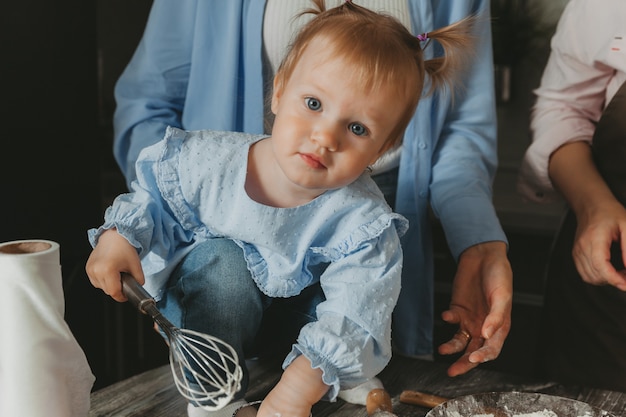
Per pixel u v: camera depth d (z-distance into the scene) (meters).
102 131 2.25
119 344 2.28
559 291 1.97
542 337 2.04
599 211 1.72
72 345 1.05
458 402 1.17
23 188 1.96
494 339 1.30
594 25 1.81
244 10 1.50
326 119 1.08
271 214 1.17
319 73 1.08
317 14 1.25
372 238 1.15
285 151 1.09
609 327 1.87
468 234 1.45
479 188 1.52
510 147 2.32
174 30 1.58
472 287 1.42
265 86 1.52
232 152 1.20
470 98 1.59
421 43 1.33
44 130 2.01
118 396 1.30
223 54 1.54
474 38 1.47
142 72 1.62
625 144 1.79
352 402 1.30
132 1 2.25
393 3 1.47
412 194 1.54
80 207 2.13
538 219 2.30
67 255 2.10
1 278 1.00
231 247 1.23
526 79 2.28
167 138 1.20
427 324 1.63
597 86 1.87
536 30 2.25
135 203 1.18
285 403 1.09
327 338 1.09
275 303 1.31
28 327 1.01
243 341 1.24
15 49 1.91
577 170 1.84
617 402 1.33
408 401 1.30
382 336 1.12
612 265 1.75
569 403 1.18
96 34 2.14
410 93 1.13
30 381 1.01
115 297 1.09
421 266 1.58
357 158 1.10
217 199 1.19
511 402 1.18
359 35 1.09
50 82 2.01
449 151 1.56
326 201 1.17
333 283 1.15
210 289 1.20
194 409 1.20
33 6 1.95
